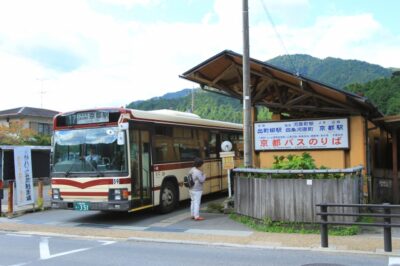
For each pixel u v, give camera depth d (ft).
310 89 48.06
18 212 52.24
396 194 49.67
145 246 33.37
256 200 39.68
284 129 50.08
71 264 27.68
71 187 43.96
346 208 35.86
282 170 37.52
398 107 98.84
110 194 42.34
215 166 61.77
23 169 52.75
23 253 31.27
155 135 48.44
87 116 44.55
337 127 47.91
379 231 36.52
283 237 34.88
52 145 46.19
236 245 32.71
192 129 56.65
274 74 48.19
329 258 28.22
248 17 45.39
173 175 51.26
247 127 45.55
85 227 42.50
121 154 42.75
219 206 50.14
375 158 62.49
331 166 47.96
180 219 45.57
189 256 29.53
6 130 127.85
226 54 47.70
